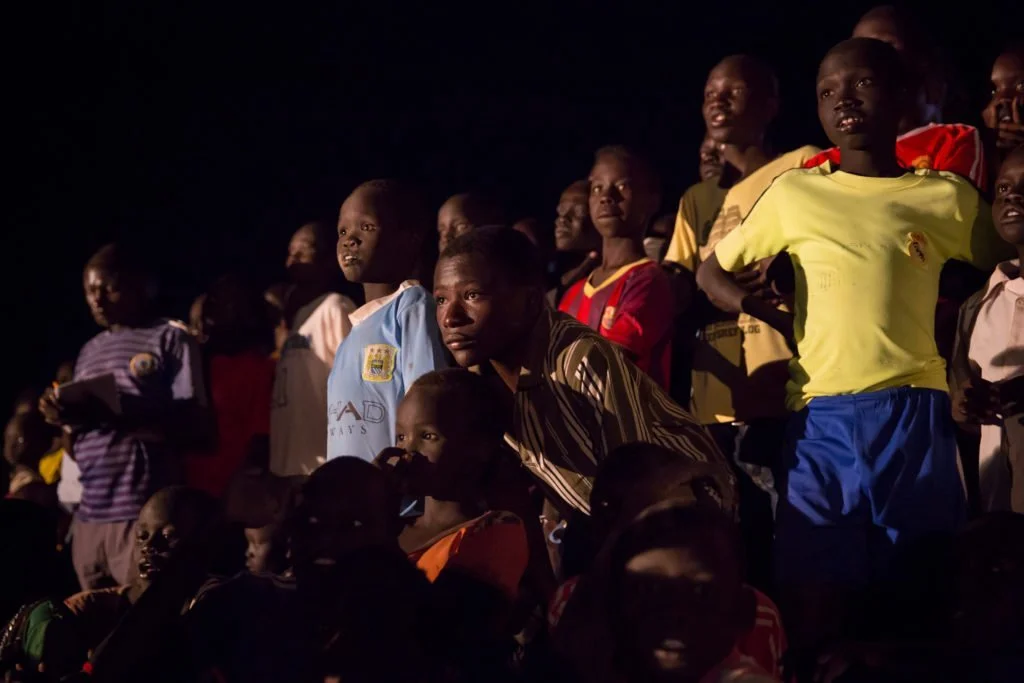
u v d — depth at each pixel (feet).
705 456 12.60
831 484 13.16
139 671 10.19
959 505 13.12
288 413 18.17
